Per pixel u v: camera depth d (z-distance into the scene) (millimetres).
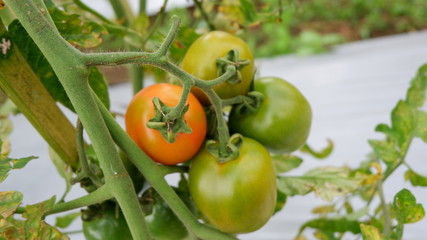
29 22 266
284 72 1959
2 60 336
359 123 1380
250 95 371
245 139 355
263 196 337
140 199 373
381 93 1539
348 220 497
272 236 954
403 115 444
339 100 1540
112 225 380
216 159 338
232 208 333
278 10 500
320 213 555
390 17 2719
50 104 360
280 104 374
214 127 361
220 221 340
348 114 1438
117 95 1590
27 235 315
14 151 1110
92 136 295
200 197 340
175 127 301
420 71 443
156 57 274
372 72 1726
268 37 2564
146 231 317
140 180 375
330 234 453
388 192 1044
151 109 328
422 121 440
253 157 340
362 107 1469
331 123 1398
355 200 944
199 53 358
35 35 269
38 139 1155
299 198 1055
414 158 1134
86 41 369
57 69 274
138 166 328
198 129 331
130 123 334
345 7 2822
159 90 334
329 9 2814
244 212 335
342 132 1345
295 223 983
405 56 1852
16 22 347
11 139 1153
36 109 353
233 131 383
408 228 930
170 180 740
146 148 333
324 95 1601
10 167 319
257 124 372
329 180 424
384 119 1382
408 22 2654
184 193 383
